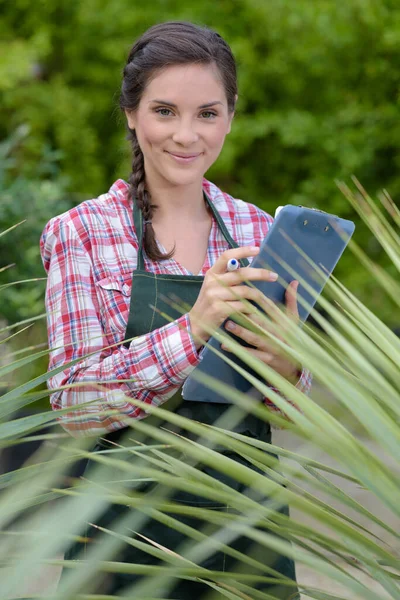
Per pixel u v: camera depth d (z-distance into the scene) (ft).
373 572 3.07
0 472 9.13
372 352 3.17
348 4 20.03
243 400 2.99
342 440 2.79
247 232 5.86
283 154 21.25
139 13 19.98
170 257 5.48
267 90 21.09
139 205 5.52
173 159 5.31
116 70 20.33
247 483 2.83
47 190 12.62
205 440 4.12
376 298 18.49
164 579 2.61
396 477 2.71
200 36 5.24
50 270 5.42
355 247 3.59
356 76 20.62
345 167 19.95
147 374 4.90
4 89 19.27
